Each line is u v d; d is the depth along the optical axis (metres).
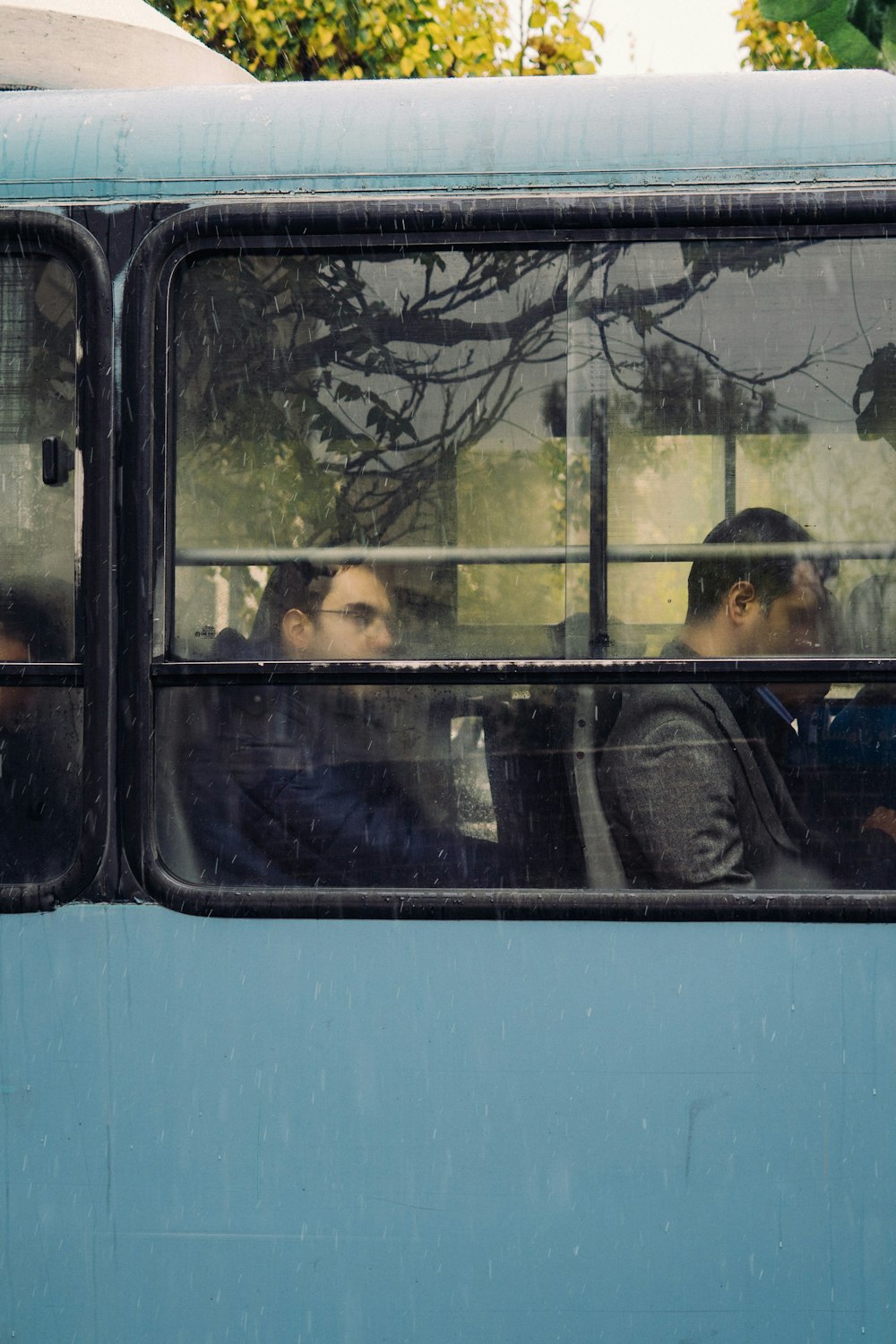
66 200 2.68
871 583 2.57
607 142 2.62
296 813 2.62
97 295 2.65
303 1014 2.54
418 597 2.62
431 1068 2.52
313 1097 2.53
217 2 8.09
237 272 2.66
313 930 2.55
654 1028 2.50
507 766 2.61
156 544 2.62
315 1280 2.51
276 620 2.63
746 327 2.59
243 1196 2.53
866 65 2.19
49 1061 2.58
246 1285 2.52
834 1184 2.46
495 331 2.62
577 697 2.60
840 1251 2.46
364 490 2.63
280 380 2.65
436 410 2.62
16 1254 2.56
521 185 2.62
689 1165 2.48
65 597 2.66
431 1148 2.51
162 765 2.63
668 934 2.51
